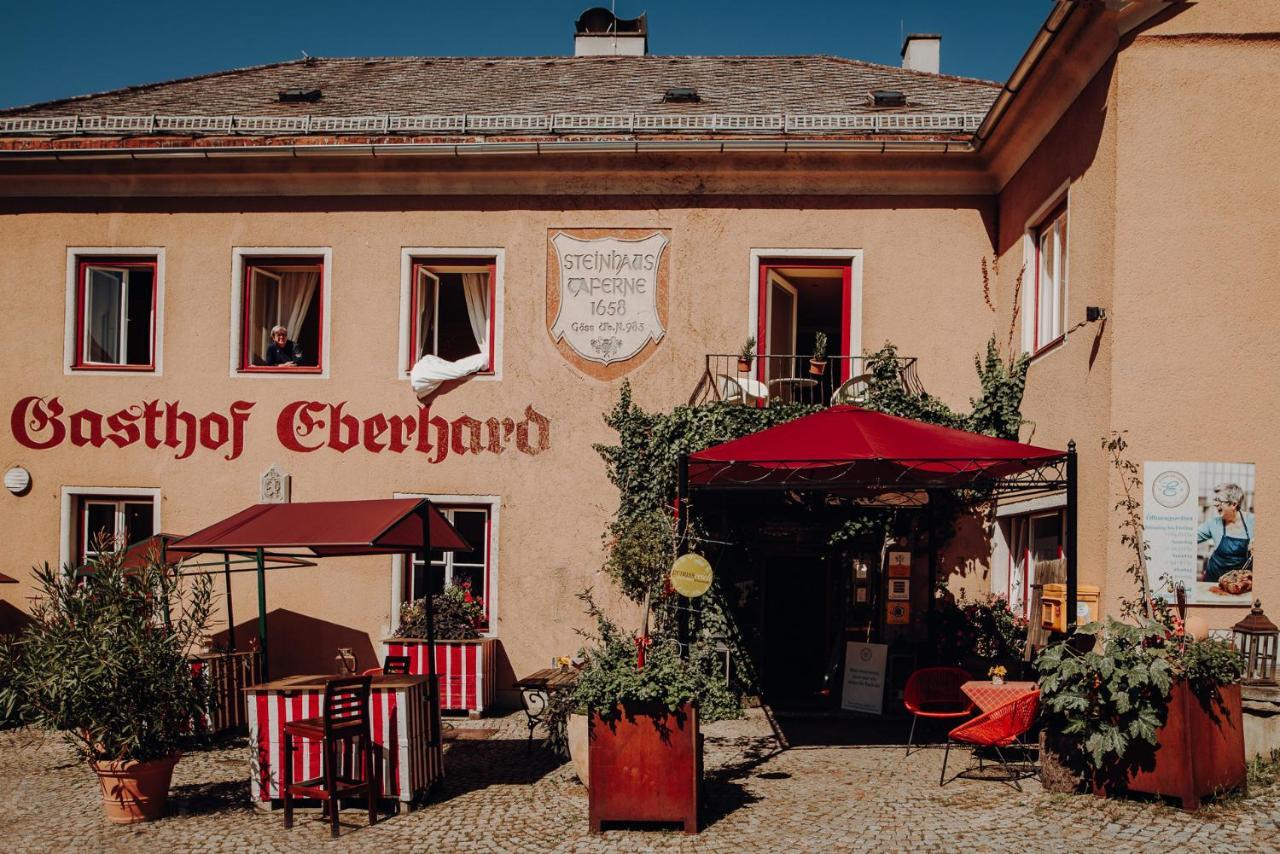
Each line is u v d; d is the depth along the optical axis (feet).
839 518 40.14
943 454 27.12
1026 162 37.60
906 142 39.68
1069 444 27.84
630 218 41.93
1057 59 32.45
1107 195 30.35
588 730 25.17
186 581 41.86
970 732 26.35
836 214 41.47
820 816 25.12
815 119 40.86
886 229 41.32
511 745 34.19
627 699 24.53
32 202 43.70
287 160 42.16
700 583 27.55
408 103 47.85
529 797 27.68
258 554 29.60
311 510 28.84
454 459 41.81
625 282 41.83
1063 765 26.07
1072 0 29.37
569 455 41.50
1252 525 29.17
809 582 41.16
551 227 42.19
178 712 26.53
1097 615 29.78
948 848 22.41
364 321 42.47
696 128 40.37
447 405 41.96
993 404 38.93
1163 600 28.17
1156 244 29.68
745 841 23.53
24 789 29.30
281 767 27.04
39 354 43.34
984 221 41.14
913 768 29.68
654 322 41.65
